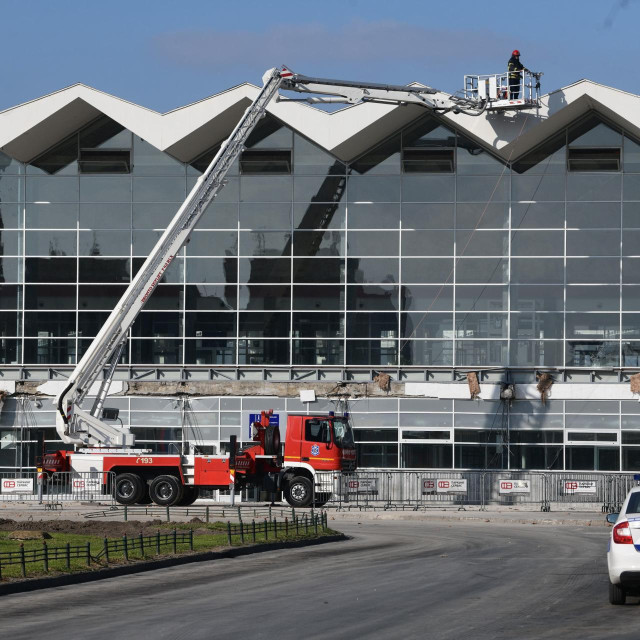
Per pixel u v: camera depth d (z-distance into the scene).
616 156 101.81
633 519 31.59
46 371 103.62
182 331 103.62
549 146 102.50
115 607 32.00
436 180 103.12
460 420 101.31
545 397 100.56
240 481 81.12
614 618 29.69
